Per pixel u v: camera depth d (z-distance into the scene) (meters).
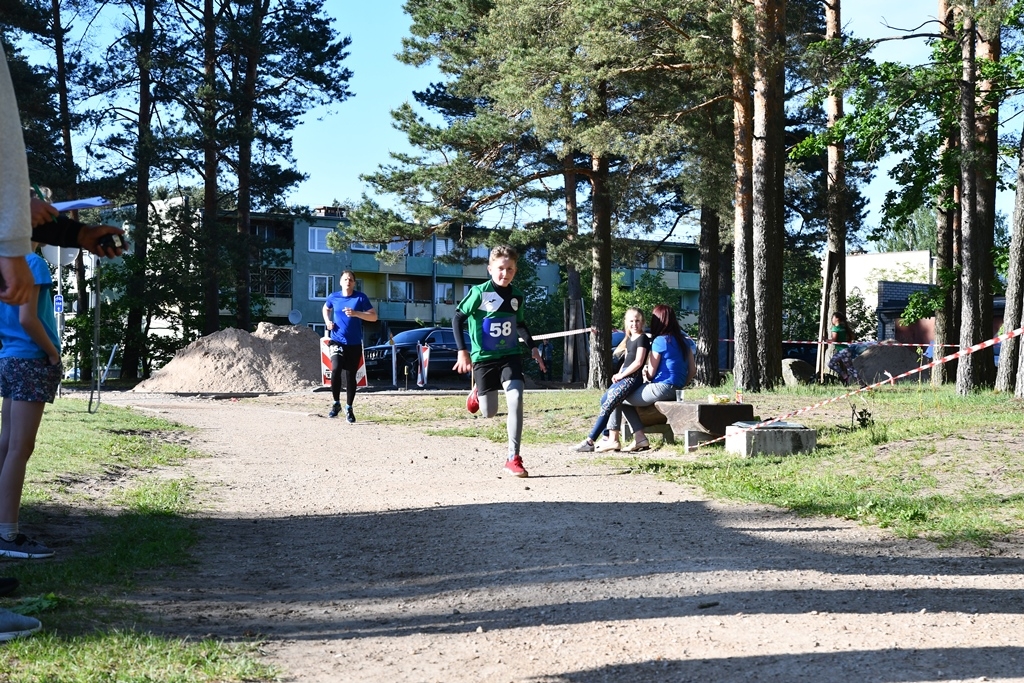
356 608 5.14
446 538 6.91
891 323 59.94
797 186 35.41
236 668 4.00
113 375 51.16
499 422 17.27
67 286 41.47
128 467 10.40
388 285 71.75
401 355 38.88
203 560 6.26
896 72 23.97
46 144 39.41
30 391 5.84
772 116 23.19
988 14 19.53
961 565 5.89
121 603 4.99
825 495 8.62
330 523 7.63
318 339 31.52
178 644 4.23
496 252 10.34
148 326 44.59
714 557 6.13
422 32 31.39
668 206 35.25
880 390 22.03
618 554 6.26
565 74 25.56
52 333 6.00
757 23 22.97
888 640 4.33
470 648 4.41
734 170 26.75
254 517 7.91
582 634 4.56
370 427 16.73
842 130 26.86
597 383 30.70
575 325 43.31
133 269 42.06
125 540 6.53
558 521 7.45
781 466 10.57
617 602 5.11
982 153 20.12
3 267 3.34
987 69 24.08
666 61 25.39
